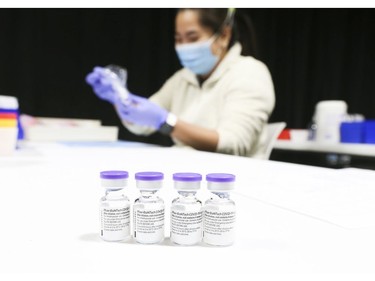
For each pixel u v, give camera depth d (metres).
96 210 0.34
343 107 1.63
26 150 0.92
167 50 2.17
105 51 2.07
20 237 0.27
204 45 1.41
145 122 1.22
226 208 0.26
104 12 2.04
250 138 1.29
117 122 2.10
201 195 0.30
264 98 1.33
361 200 0.39
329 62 2.79
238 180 0.52
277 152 2.02
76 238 0.27
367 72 2.84
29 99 1.91
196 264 0.22
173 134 1.24
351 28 2.80
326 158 1.69
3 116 0.74
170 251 0.25
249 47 1.57
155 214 0.27
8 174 0.52
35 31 1.90
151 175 0.28
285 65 2.66
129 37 2.11
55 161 0.68
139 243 0.27
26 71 1.89
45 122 1.46
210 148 1.23
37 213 0.33
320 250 0.25
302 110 2.74
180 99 1.68
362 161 1.58
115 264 0.22
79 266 0.22
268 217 0.33
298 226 0.30
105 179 0.28
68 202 0.36
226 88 1.41
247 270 0.21
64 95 2.00
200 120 1.48
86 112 2.04
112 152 0.92
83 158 0.75
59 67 1.98
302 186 0.47
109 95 1.25
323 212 0.34
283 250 0.25
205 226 0.26
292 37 2.65
